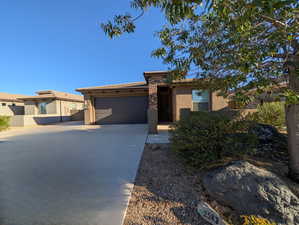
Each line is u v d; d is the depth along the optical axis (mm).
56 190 2805
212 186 2537
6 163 4250
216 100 10328
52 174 3490
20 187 2924
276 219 1921
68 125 14766
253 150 3242
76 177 3328
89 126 12664
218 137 3223
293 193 2227
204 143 3186
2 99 21797
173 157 4266
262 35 2424
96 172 3574
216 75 3775
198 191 2646
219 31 2904
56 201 2471
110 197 2572
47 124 17016
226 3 1545
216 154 3191
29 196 2615
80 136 8328
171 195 2576
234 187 2328
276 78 2637
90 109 13445
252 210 2080
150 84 9750
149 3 2084
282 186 2186
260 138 4105
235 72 3039
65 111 22000
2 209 2273
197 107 10852
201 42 3328
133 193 2682
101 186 2934
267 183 2229
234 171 2549
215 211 2129
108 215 2146
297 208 1960
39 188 2881
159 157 4402
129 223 2002
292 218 1886
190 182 2932
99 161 4312
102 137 7828
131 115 13602
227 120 3455
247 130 3453
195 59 3330
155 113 8258
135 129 10453
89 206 2342
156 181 3057
